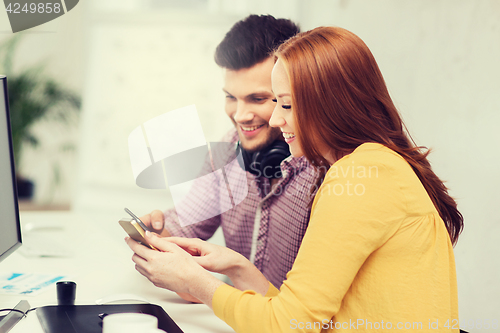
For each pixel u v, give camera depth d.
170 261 0.74
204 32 3.57
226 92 1.43
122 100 3.68
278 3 2.57
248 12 3.17
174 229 1.47
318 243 0.64
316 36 0.73
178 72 3.62
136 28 3.60
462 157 1.54
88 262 1.22
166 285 0.75
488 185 1.43
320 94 0.70
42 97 3.51
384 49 1.87
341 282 0.63
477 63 1.48
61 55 3.60
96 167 3.73
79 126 3.68
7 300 0.86
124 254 1.33
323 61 0.70
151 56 3.63
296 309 0.63
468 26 1.52
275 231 1.37
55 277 1.05
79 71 3.63
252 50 1.31
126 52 3.64
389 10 1.84
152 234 0.77
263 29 1.32
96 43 3.63
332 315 0.65
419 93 1.71
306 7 2.40
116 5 3.59
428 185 0.75
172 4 3.57
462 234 1.55
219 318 0.76
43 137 3.62
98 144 3.71
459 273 1.58
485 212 1.45
